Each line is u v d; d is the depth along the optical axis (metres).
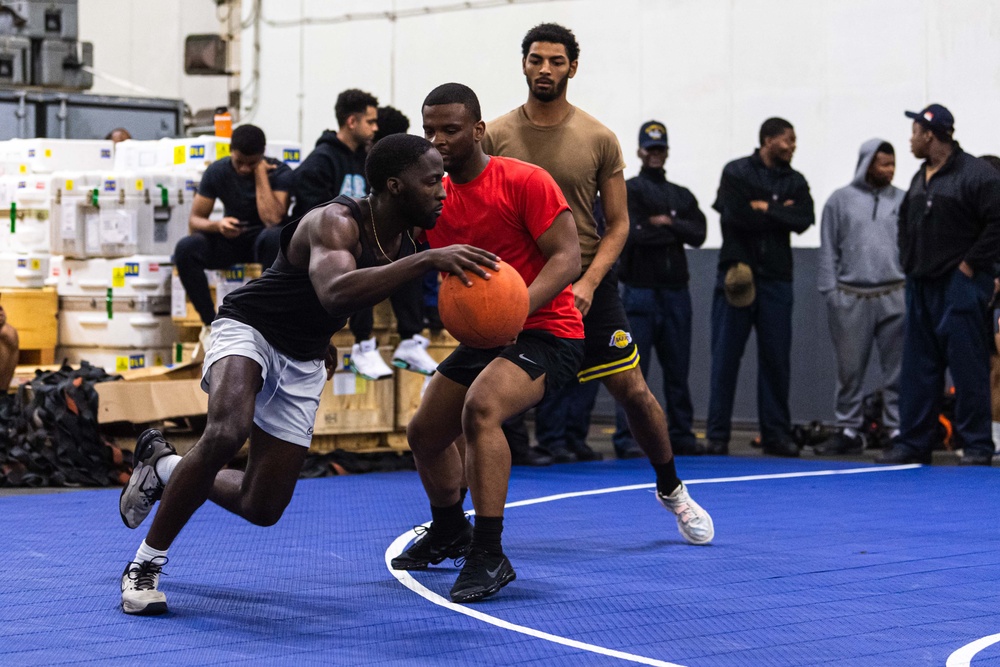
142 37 19.80
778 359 11.63
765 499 8.52
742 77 14.73
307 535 6.88
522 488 9.07
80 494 8.62
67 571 5.82
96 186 11.33
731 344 11.67
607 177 6.64
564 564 6.10
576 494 8.73
